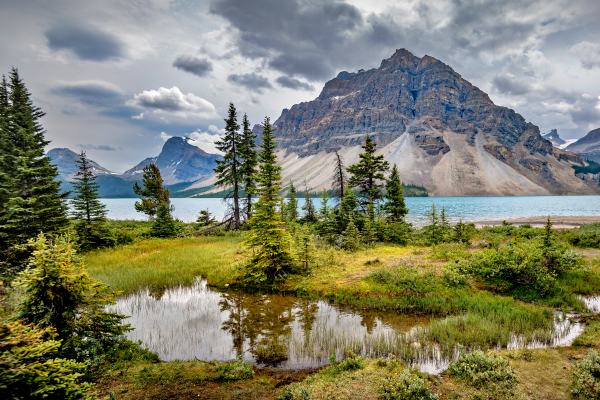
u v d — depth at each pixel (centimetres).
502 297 1470
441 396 746
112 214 10781
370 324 1283
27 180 2278
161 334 1202
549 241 1922
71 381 506
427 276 1697
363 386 788
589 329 1085
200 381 855
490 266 1642
